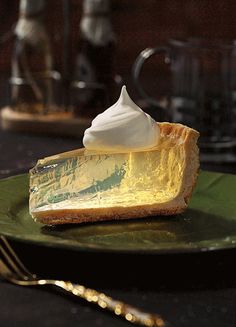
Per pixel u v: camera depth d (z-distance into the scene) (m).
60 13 0.98
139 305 0.38
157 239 0.44
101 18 0.76
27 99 0.80
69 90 0.81
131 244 0.43
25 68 0.79
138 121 0.49
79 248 0.39
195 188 0.52
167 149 0.50
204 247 0.40
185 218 0.48
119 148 0.49
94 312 0.37
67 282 0.39
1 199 0.49
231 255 0.43
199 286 0.40
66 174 0.49
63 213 0.46
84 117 0.78
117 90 0.78
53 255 0.43
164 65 1.00
